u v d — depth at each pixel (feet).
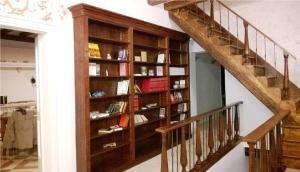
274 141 10.73
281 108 13.61
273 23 18.11
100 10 11.92
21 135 16.75
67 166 11.68
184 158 10.86
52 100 11.25
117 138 14.16
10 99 28.27
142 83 16.06
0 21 9.41
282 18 17.79
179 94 19.07
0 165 14.96
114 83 14.16
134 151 14.08
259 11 18.57
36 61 11.66
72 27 11.81
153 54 17.04
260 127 9.41
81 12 11.30
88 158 11.45
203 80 22.75
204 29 16.66
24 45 27.02
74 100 11.82
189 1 16.87
